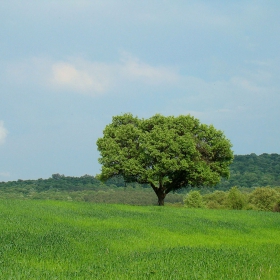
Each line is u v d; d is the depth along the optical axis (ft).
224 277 40.68
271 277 41.88
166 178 157.07
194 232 83.46
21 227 71.56
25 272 40.50
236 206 232.94
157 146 153.07
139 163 157.38
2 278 37.47
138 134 161.38
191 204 307.78
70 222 83.56
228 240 77.00
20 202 116.57
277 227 100.68
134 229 79.77
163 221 95.66
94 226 81.05
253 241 77.30
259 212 134.41
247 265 46.70
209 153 162.50
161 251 57.52
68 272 42.37
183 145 151.94
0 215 85.10
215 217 114.11
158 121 165.89
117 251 58.29
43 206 107.96
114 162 163.43
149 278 39.68
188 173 157.38
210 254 54.34
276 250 62.80
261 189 292.61
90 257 52.85
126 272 42.42
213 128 164.76
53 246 57.31
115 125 174.70
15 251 52.90
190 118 164.66
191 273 41.91
